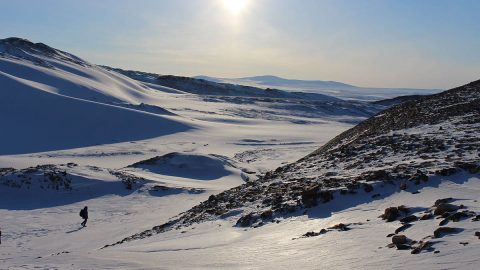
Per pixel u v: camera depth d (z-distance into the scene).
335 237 10.97
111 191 36.66
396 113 40.06
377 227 11.08
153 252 13.52
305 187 17.59
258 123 126.81
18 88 101.88
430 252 7.80
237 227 15.59
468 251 7.36
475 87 40.69
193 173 47.97
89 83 147.62
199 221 18.66
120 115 98.94
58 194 35.81
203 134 95.12
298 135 101.88
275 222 14.68
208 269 9.92
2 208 32.56
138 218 27.91
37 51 191.38
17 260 16.09
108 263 11.77
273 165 59.53
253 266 9.71
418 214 11.23
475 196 11.93
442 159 17.50
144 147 78.25
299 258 9.77
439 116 30.95
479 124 25.28
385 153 22.33
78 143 82.00
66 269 11.16
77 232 24.81
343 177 17.92
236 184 43.34
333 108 191.62
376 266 7.84
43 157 65.81
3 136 80.25
